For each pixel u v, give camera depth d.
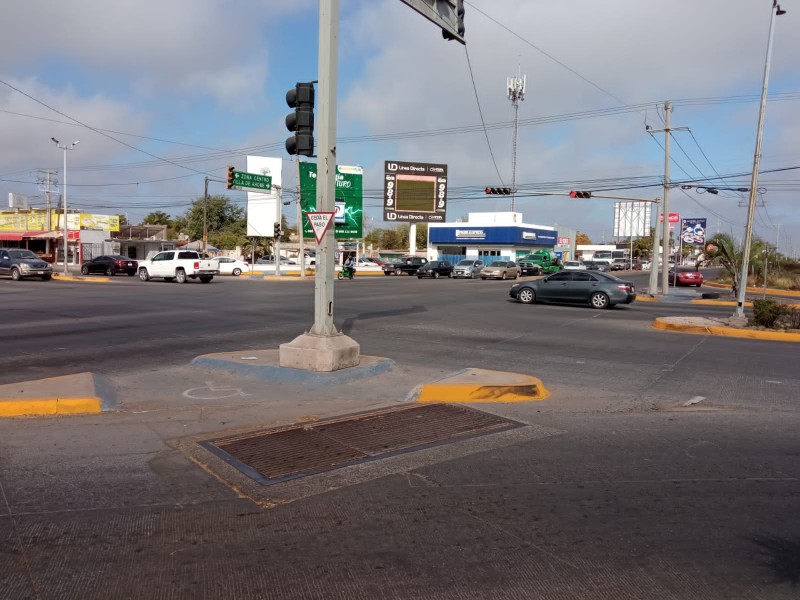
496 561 3.82
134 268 45.06
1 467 5.34
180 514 4.45
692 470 5.53
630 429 6.87
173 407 7.54
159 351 11.60
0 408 6.97
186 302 22.06
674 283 45.72
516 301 25.30
